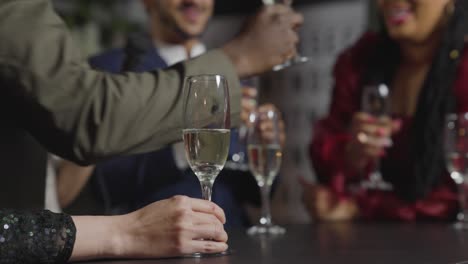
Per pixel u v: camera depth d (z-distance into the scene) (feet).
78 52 3.46
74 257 2.84
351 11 9.96
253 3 10.02
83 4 11.43
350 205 6.40
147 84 3.40
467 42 6.63
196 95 3.07
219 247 3.04
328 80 9.96
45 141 3.44
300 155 10.12
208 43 10.57
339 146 6.61
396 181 6.77
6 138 3.75
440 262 3.09
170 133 3.44
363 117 6.07
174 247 2.94
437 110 6.54
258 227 4.72
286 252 3.42
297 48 3.82
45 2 3.46
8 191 3.76
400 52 7.06
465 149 5.17
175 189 6.56
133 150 3.43
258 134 4.58
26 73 3.28
